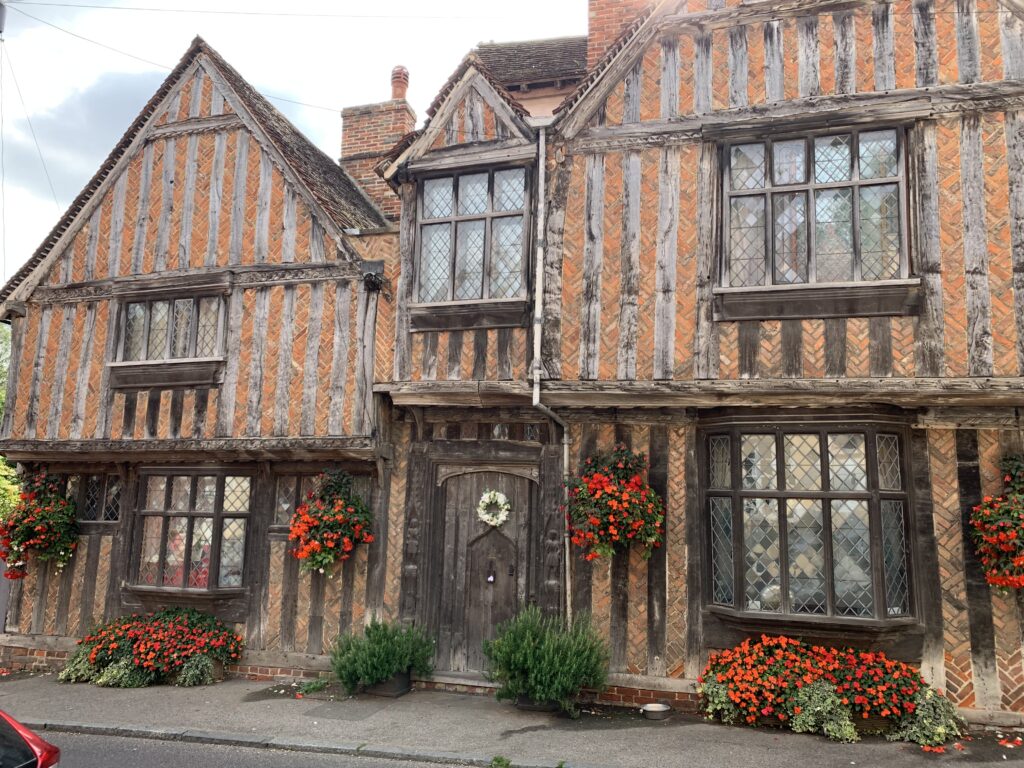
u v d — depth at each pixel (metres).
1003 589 6.55
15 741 3.90
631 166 7.88
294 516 8.58
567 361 7.74
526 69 10.42
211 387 9.12
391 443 8.67
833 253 7.16
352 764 5.91
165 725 6.86
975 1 7.11
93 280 9.93
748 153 7.57
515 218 8.26
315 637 8.61
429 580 8.30
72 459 9.81
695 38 7.86
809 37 7.48
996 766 5.60
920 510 6.91
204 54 9.88
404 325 8.40
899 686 6.37
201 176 9.66
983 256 6.75
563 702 6.86
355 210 10.72
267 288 9.12
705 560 7.42
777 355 7.12
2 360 25.69
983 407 6.86
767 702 6.55
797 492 7.02
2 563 10.23
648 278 7.64
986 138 6.90
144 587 9.10
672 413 7.72
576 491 7.48
